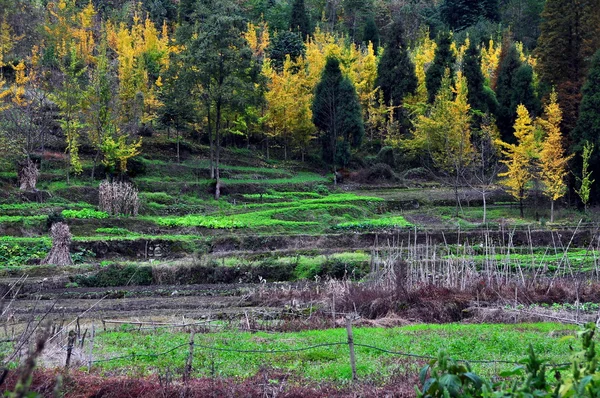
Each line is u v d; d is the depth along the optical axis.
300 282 23.70
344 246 32.66
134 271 24.39
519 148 40.53
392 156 56.81
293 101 55.59
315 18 94.44
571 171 41.97
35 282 22.72
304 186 50.19
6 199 36.47
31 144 43.47
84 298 21.38
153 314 18.31
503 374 5.57
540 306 18.30
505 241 33.28
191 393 9.08
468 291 18.80
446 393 5.10
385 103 63.81
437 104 51.16
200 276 24.75
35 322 16.44
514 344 12.77
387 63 63.72
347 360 11.62
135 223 35.09
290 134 57.84
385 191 50.44
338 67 56.62
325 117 56.25
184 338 14.00
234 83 43.97
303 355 12.09
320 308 18.06
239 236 32.56
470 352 12.18
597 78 43.38
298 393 9.04
